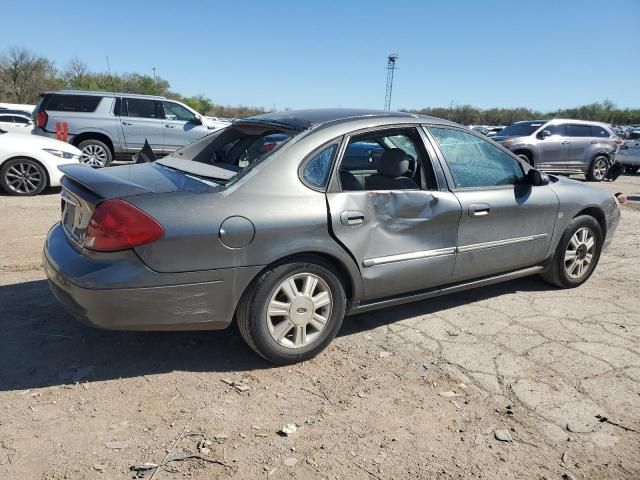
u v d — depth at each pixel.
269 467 2.52
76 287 2.90
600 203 5.04
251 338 3.29
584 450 2.74
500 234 4.31
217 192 3.10
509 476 2.53
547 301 4.77
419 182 3.94
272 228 3.15
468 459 2.64
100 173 3.29
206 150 4.37
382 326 4.12
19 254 5.47
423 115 4.14
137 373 3.29
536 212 4.53
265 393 3.14
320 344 3.53
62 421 2.78
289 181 3.30
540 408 3.09
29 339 3.63
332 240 3.38
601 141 15.88
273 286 3.25
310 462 2.56
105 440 2.65
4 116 22.86
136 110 12.86
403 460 2.61
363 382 3.31
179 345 3.65
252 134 4.02
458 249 4.05
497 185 4.34
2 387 3.07
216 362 3.46
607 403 3.16
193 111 13.60
